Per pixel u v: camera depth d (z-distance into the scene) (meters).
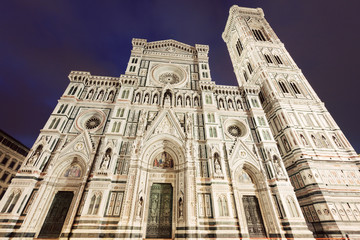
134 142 28.08
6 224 20.39
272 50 50.09
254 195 27.33
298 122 35.19
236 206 24.91
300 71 44.72
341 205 25.86
